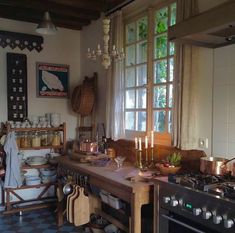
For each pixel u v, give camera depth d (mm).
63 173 3385
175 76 2609
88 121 4289
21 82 4023
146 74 3188
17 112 4008
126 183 2318
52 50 4258
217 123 2352
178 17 2588
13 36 3936
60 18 3980
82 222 2889
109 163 3182
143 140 3191
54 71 4281
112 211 3094
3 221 3512
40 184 3936
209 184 1859
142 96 3270
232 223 1602
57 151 4180
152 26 3092
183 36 2053
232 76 2236
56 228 3316
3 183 3744
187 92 2506
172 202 1975
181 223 1919
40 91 4184
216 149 2361
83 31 4387
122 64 3441
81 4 3465
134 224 2232
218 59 2344
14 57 3967
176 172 2445
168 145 2848
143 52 3266
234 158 2127
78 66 4461
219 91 2336
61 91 4340
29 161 3936
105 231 2977
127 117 3516
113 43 3473
